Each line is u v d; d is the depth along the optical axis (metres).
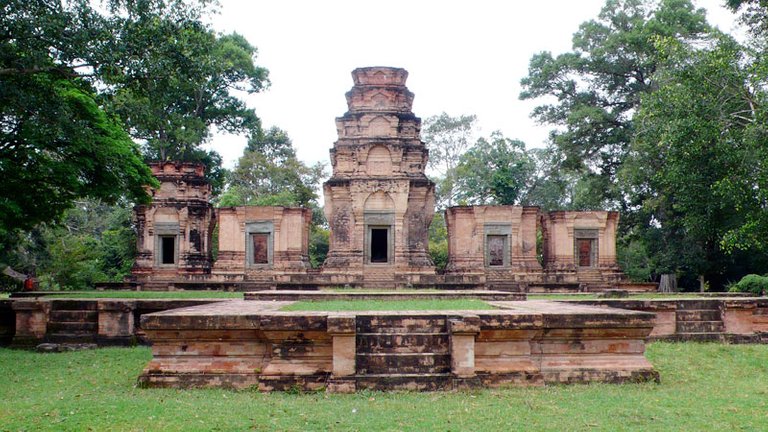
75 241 47.59
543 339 13.04
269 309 14.83
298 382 12.17
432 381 12.06
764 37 29.98
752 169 26.62
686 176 28.92
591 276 38.28
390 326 12.82
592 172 52.03
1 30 16.94
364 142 37.34
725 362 16.42
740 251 40.75
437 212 71.25
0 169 20.73
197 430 9.14
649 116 30.59
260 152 67.62
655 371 13.08
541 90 52.53
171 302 19.31
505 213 37.47
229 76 49.12
